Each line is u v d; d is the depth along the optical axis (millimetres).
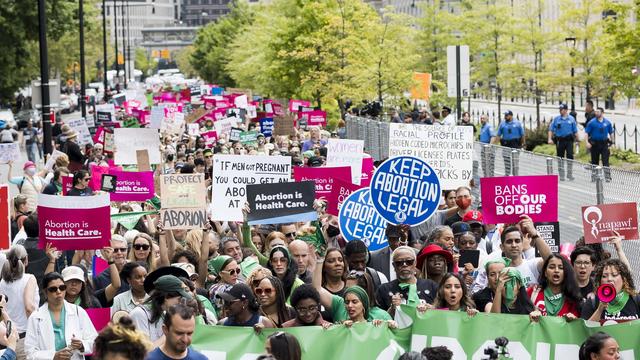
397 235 16062
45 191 23562
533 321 11820
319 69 60188
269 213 15984
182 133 47375
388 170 16172
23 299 14656
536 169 22031
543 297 13258
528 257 15898
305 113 46812
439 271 13914
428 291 13664
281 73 63594
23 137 64812
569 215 20328
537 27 60719
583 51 57125
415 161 16141
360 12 56438
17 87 82125
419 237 18266
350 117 44469
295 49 59812
